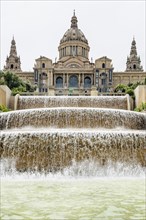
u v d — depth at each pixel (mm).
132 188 12609
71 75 110812
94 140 18781
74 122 28297
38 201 10156
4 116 27484
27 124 27906
